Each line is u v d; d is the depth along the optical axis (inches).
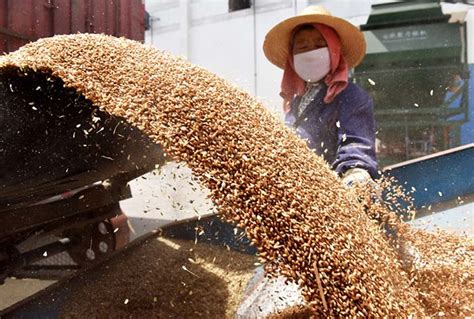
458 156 136.6
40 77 79.0
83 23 151.4
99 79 74.2
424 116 277.4
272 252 61.8
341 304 60.1
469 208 133.0
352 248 67.4
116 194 135.2
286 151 77.1
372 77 284.4
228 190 64.9
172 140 67.5
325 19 117.3
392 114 281.4
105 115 82.8
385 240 85.4
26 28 127.0
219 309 93.1
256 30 363.9
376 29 283.1
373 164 109.1
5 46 120.9
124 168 107.6
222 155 68.1
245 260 115.8
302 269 61.4
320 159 89.7
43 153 84.9
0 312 83.8
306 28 119.9
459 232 113.7
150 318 90.2
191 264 112.3
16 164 81.3
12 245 113.7
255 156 70.4
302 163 78.0
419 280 82.6
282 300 85.0
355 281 62.6
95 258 135.7
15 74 76.9
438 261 88.7
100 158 96.9
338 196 78.2
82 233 135.6
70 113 85.0
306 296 60.2
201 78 81.9
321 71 119.0
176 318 90.4
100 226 138.8
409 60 278.7
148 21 394.6
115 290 100.2
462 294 79.5
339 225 69.7
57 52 77.7
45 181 91.4
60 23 139.9
